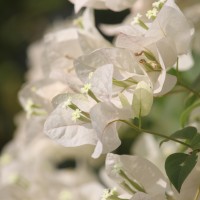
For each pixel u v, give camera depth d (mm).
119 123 497
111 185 666
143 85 491
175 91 556
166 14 496
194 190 507
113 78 504
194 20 601
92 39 571
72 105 501
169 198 520
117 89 504
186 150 529
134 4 576
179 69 569
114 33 622
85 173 773
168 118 746
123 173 519
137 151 674
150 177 520
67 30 590
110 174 528
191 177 504
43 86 581
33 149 769
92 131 502
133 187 521
